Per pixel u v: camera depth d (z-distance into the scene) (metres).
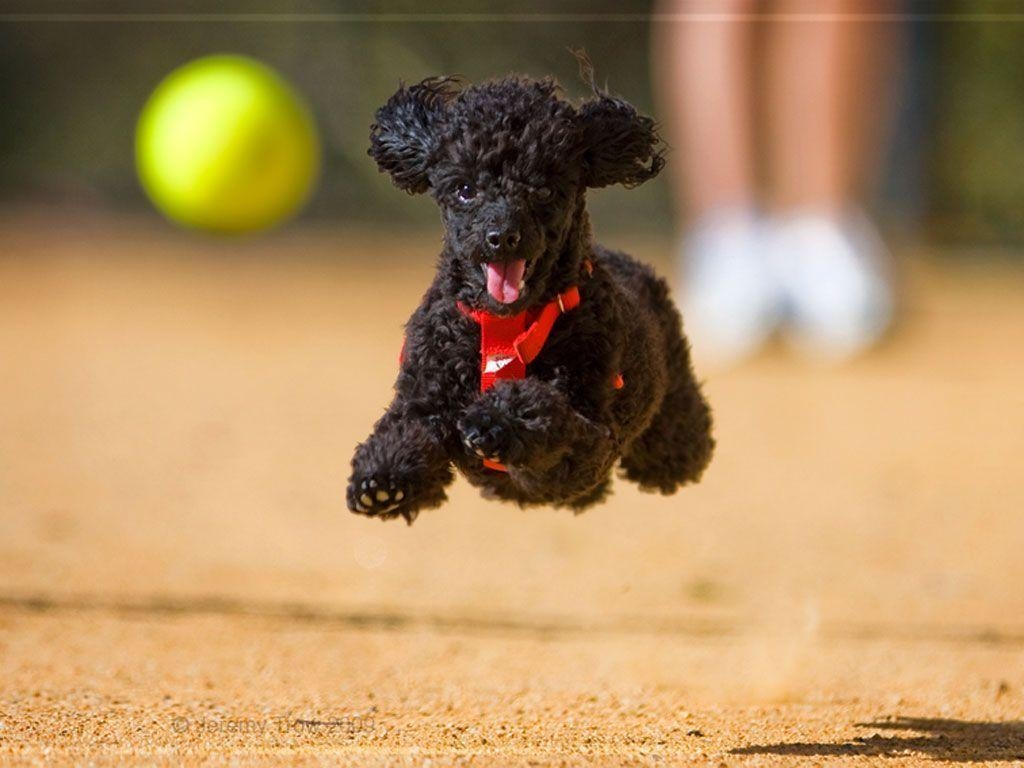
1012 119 35.41
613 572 12.01
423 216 36.88
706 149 22.48
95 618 9.92
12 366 20.45
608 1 32.84
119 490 14.20
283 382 20.02
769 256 22.22
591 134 6.78
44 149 36.75
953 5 29.64
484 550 12.66
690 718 7.73
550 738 7.05
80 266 29.81
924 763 6.62
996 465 16.02
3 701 7.70
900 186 30.56
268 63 34.25
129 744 6.68
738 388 20.20
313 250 33.00
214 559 11.98
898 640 9.94
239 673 8.76
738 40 22.02
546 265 6.55
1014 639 10.00
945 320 25.94
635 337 7.03
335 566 11.98
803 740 7.15
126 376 20.09
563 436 6.32
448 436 6.68
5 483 14.22
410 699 8.15
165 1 34.16
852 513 14.00
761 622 10.50
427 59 33.47
